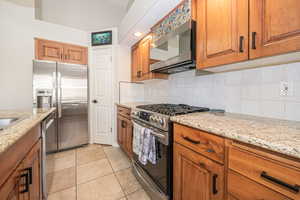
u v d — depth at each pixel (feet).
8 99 7.37
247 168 2.17
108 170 6.15
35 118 3.22
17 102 7.51
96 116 9.29
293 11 2.25
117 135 8.61
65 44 8.28
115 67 8.84
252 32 2.76
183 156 3.45
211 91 4.93
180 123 3.50
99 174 5.84
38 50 7.67
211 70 4.37
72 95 8.17
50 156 7.41
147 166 4.99
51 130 7.63
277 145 1.79
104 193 4.75
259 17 2.66
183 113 4.12
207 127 2.74
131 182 5.35
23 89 7.58
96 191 4.84
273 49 2.50
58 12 9.02
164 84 7.29
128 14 6.54
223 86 4.54
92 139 9.35
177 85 6.46
